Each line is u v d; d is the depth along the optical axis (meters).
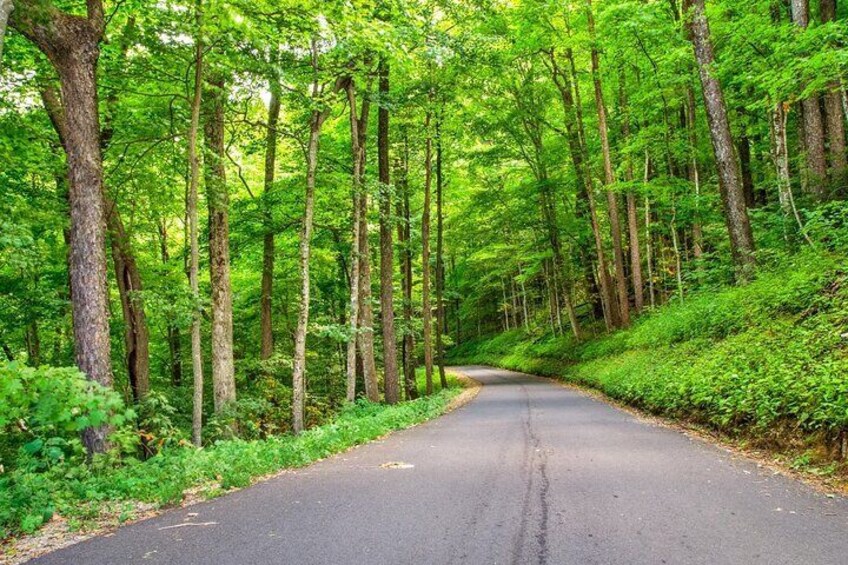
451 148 26.27
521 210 29.41
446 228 34.38
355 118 16.08
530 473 6.79
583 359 26.19
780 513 4.86
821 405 6.82
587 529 4.54
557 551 4.06
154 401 9.90
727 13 17.33
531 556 3.97
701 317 15.30
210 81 13.16
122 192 15.34
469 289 60.34
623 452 8.04
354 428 11.27
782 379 8.28
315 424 18.88
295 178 18.86
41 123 13.24
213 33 10.05
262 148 18.41
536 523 4.75
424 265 23.19
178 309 10.84
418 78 19.78
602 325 31.81
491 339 57.44
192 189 11.13
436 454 8.57
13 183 13.18
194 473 7.25
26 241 9.19
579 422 11.81
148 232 20.70
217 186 13.29
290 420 18.64
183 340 23.19
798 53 12.69
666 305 23.22
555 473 6.73
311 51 13.38
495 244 34.97
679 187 19.92
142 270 17.53
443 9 17.98
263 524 5.06
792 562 3.75
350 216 20.02
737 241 14.79
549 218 28.52
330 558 4.08
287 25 11.16
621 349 22.20
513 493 5.82
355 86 16.44
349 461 8.41
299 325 13.27
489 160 27.89
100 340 8.78
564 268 30.33
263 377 19.08
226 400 13.58
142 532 5.03
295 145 20.03
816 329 9.42
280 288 24.38
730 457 7.48
